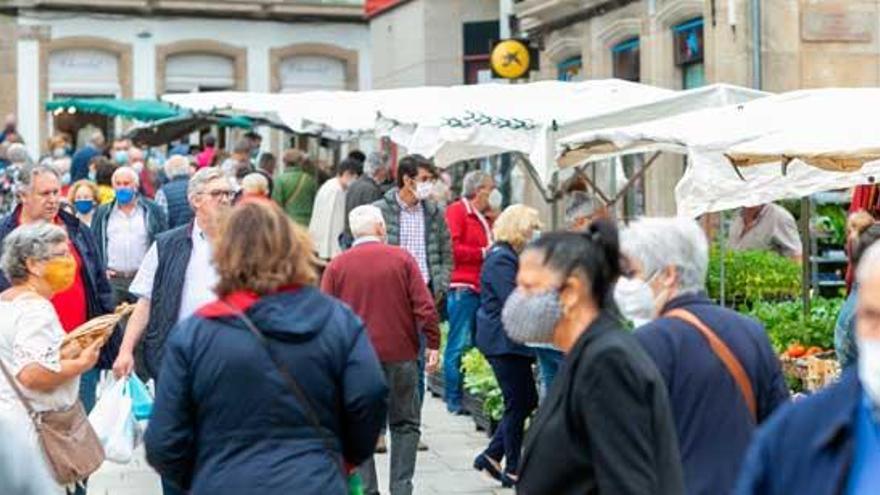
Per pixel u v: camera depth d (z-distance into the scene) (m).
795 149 12.83
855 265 10.52
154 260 11.73
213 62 47.91
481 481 14.71
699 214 13.74
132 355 11.41
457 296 18.28
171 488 10.90
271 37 48.25
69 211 13.12
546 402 6.72
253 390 7.34
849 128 13.05
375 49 41.50
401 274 13.15
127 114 36.00
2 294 9.91
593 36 30.42
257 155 30.45
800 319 15.71
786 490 5.28
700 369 7.34
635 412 6.46
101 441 10.62
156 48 47.28
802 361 14.00
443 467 15.44
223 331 7.38
